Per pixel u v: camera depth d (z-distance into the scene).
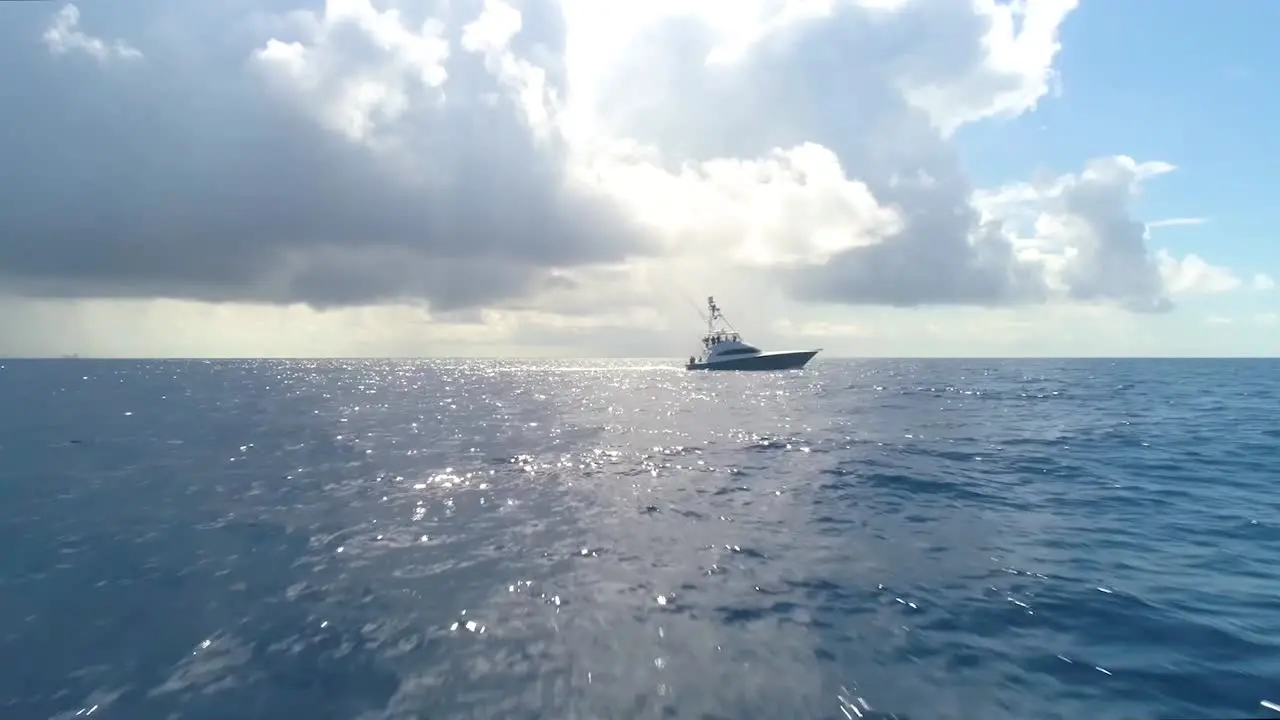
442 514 12.44
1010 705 5.73
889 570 9.19
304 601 8.04
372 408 37.81
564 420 31.03
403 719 5.52
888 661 6.52
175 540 10.64
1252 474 16.08
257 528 11.38
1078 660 6.51
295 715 5.59
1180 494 13.91
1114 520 11.84
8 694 5.93
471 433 25.62
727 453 20.16
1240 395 42.72
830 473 16.59
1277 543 10.40
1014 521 11.82
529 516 12.29
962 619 7.48
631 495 14.12
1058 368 106.50
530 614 7.66
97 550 10.07
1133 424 26.95
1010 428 25.95
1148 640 6.91
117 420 29.75
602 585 8.62
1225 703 5.73
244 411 34.94
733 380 71.50
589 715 5.57
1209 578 8.78
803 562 9.55
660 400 44.59
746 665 6.44
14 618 7.54
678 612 7.73
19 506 12.98
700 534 11.05
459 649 6.77
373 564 9.46
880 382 63.16
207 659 6.56
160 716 5.59
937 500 13.52
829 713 5.61
